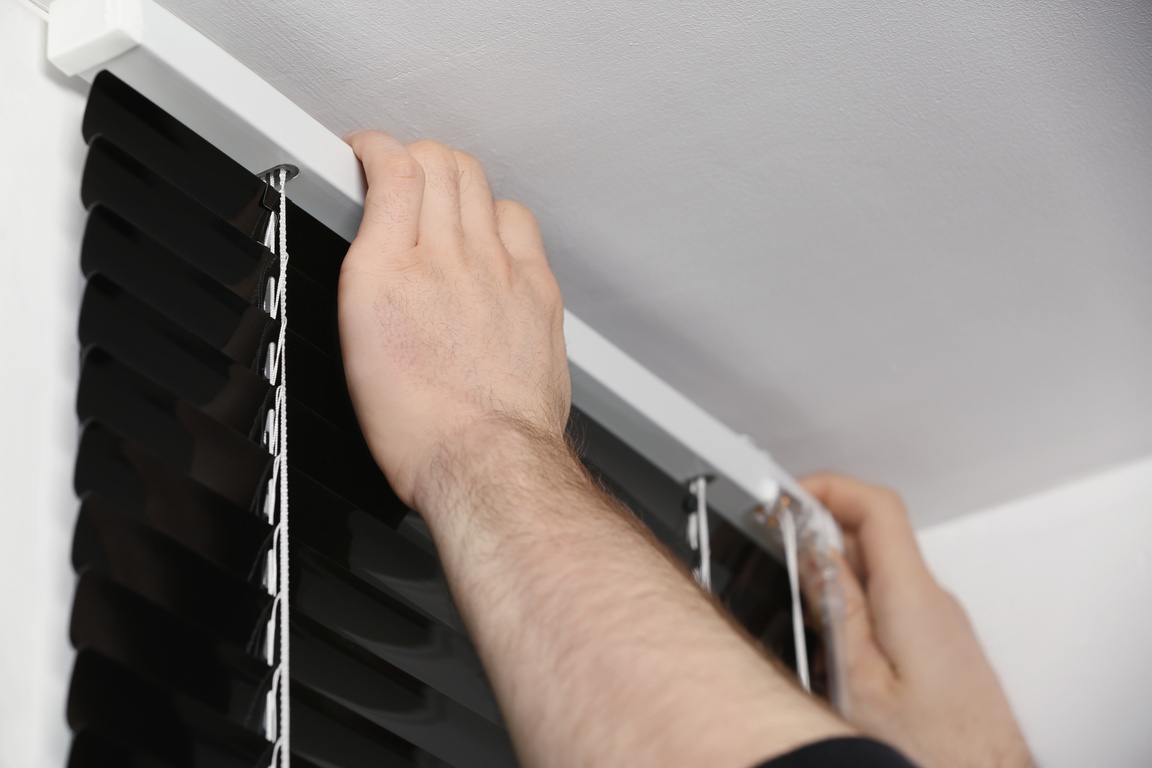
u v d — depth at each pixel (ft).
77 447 1.92
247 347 2.32
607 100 2.82
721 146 2.97
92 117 2.24
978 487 4.64
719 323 3.63
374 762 2.26
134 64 2.36
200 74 2.43
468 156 2.96
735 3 2.58
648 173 3.05
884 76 2.79
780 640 3.93
